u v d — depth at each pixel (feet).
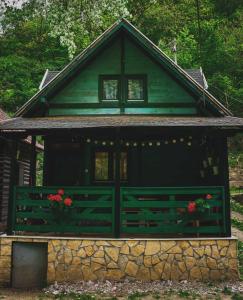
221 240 32.40
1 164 45.57
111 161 43.11
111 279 31.99
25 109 40.34
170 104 41.27
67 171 43.34
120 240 32.55
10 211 34.55
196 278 31.89
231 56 116.47
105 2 30.50
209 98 39.34
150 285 31.01
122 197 33.78
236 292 29.01
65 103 41.83
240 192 79.25
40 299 28.66
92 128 33.09
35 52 132.67
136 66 41.93
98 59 42.22
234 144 104.73
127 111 41.42
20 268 33.65
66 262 32.53
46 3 30.01
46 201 34.53
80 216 33.76
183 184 42.24
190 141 40.70
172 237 34.42
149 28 122.31
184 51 115.85
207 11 139.23
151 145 40.73
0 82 114.93
